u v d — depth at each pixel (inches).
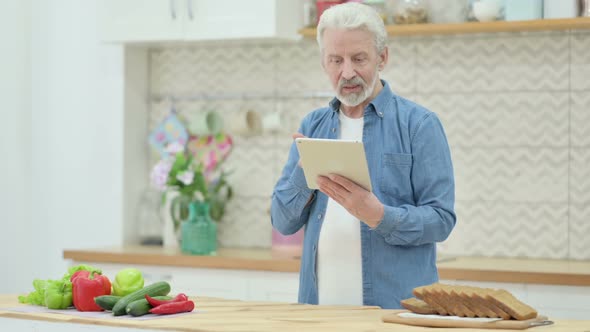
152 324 80.2
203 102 174.4
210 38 158.1
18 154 178.2
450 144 157.4
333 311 89.2
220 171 172.7
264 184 169.9
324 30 101.8
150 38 162.2
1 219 179.2
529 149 153.2
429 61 158.4
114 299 88.4
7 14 178.4
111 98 171.8
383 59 104.8
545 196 152.4
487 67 155.2
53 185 176.4
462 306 81.4
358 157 88.0
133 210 173.9
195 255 151.3
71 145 175.0
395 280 101.3
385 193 102.7
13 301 99.1
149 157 177.3
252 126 169.3
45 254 177.0
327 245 104.3
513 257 153.7
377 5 154.0
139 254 154.0
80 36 174.1
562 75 151.4
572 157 151.3
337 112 107.6
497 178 154.8
